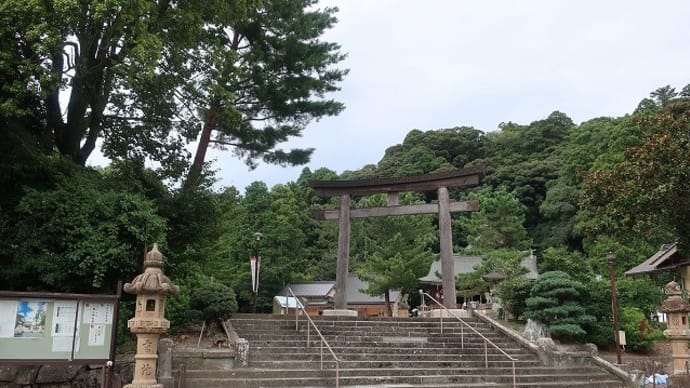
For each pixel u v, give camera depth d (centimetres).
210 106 1586
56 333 798
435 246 4412
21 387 1007
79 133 1355
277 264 3712
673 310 1246
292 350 1280
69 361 795
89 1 1039
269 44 1792
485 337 1467
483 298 3616
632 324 1666
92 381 1046
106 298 835
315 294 3628
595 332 1617
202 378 1052
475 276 2891
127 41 1138
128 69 1154
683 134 1298
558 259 2478
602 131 4959
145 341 812
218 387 1030
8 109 1003
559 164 5366
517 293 1798
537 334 1540
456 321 1650
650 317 1959
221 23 1523
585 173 1484
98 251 1065
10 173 1133
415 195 5272
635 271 2117
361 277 3061
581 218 3959
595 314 1661
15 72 1045
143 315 812
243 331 1366
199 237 1479
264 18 1788
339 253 1942
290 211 4288
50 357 788
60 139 1325
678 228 1326
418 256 2883
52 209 1094
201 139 1669
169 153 1509
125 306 1308
